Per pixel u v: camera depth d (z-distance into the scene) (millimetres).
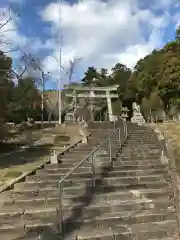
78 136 20297
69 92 39562
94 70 64188
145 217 8039
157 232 7285
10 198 8883
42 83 43625
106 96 40312
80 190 9469
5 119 22562
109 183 10273
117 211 8414
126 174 11180
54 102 46219
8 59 21219
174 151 13133
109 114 37438
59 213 7445
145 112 43312
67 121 34938
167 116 40562
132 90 51844
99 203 8672
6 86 20625
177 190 9094
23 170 12094
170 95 37938
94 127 23703
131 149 15148
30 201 8602
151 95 43438
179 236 7129
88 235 7016
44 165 12180
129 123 25469
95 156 13367
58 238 6895
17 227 7277
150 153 14203
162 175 10961
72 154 14383
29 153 16594
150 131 20688
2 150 17938
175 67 36562
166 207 8656
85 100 41938
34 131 25344
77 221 7652
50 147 18422
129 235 7129
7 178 10789
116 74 60188
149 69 45031
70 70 50531
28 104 34094
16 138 22266
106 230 7355
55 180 10344
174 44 39719
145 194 9336
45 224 7387
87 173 10844
